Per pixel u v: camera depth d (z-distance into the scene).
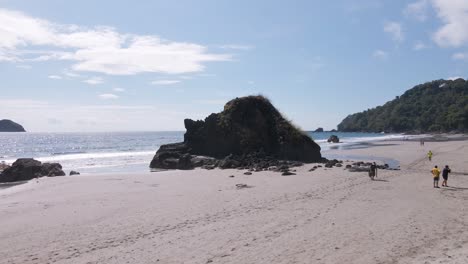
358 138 150.12
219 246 12.59
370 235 13.48
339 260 11.01
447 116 194.75
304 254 11.58
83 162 53.12
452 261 10.68
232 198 21.50
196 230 14.66
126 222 16.30
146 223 16.02
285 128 47.28
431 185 25.81
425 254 11.39
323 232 13.95
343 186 25.27
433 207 18.27
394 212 17.16
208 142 46.81
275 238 13.30
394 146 80.62
